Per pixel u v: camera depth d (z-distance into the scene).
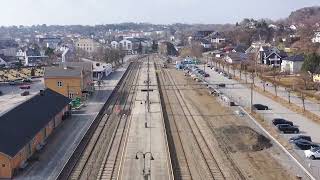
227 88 97.06
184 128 59.28
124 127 59.41
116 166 43.12
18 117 48.84
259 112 69.06
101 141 52.41
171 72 137.62
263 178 39.62
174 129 58.72
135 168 42.00
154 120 63.62
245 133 53.69
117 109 71.50
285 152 47.44
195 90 95.38
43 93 62.56
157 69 148.75
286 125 56.22
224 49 192.12
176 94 90.06
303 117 65.00
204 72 127.06
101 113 69.19
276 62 134.50
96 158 45.72
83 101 78.94
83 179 39.53
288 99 78.12
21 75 128.62
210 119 64.88
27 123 48.69
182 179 39.53
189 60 164.12
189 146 50.31
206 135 55.28
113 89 96.31
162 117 65.62
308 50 141.00
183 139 53.41
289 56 124.38
